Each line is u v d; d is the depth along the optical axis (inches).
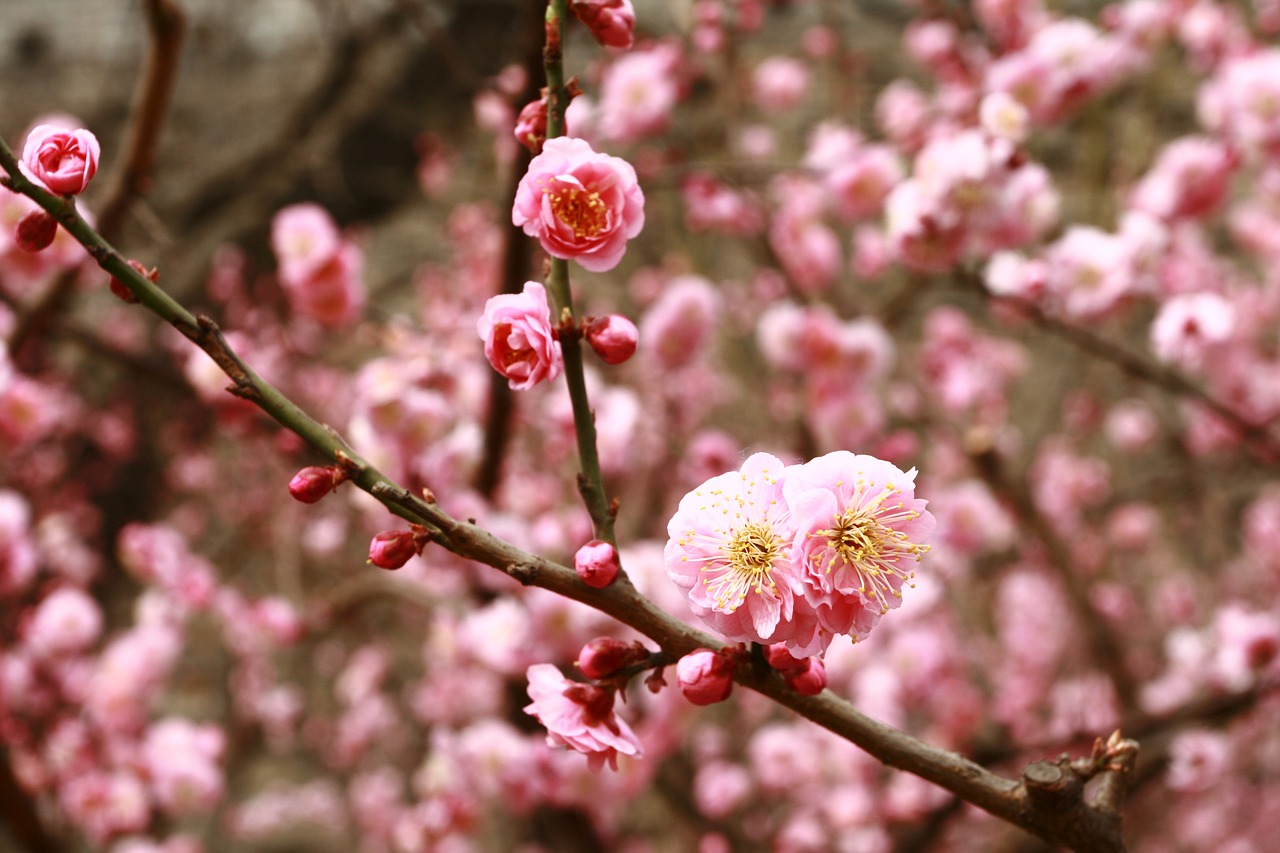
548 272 46.4
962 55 171.9
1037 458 228.8
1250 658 108.2
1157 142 224.8
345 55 289.6
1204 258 178.9
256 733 281.4
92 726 173.2
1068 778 42.9
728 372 215.0
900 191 105.3
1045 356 260.1
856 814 157.4
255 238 294.8
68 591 153.1
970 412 222.7
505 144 116.8
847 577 38.3
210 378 112.4
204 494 287.9
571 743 43.6
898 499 39.0
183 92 310.2
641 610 42.5
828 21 238.7
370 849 255.0
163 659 163.3
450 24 275.9
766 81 231.0
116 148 306.3
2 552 106.6
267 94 306.8
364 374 106.8
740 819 190.7
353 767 272.5
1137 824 191.9
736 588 38.4
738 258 250.8
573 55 188.4
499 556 41.5
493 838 194.4
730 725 208.5
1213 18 165.2
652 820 200.2
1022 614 213.0
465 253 232.8
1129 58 128.6
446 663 183.2
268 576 266.4
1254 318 200.2
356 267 113.8
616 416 110.3
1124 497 219.1
